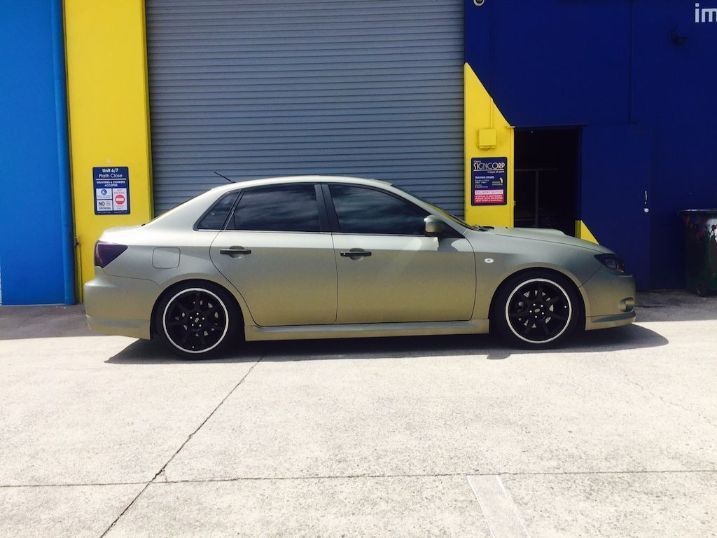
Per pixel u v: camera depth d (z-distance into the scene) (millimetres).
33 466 3227
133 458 3297
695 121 8742
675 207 8828
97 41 8594
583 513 2629
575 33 8617
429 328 5426
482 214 8750
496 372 4758
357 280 5371
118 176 8703
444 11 8734
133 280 5355
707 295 8195
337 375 4805
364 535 2504
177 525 2613
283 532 2537
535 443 3365
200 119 8828
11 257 8812
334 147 8844
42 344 6367
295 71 8781
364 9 8734
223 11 8734
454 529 2527
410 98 8797
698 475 2949
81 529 2600
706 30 8656
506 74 8641
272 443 3451
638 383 4395
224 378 4805
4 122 8680
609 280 5473
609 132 8648
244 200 5566
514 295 5449
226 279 5320
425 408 3963
